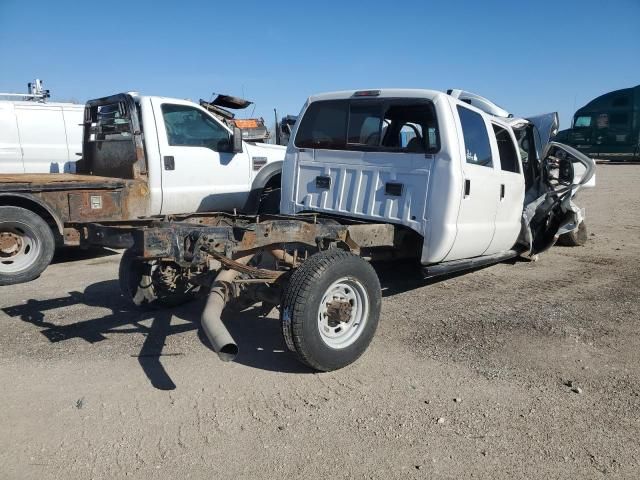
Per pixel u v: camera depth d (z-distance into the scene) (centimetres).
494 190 573
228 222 531
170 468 290
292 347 381
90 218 694
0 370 403
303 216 524
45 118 1095
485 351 448
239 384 384
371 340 431
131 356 429
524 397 372
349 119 569
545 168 780
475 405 360
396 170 528
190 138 819
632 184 1788
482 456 304
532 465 296
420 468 292
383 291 616
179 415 342
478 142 552
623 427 336
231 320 510
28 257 655
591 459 303
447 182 497
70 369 405
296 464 294
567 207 739
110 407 351
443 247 506
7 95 1098
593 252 852
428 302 577
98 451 304
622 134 2583
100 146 834
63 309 545
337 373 404
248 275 423
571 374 409
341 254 400
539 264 763
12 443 311
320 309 388
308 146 603
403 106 530
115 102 784
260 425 332
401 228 534
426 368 415
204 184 827
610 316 538
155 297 525
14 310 542
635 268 744
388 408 354
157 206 781
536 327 505
